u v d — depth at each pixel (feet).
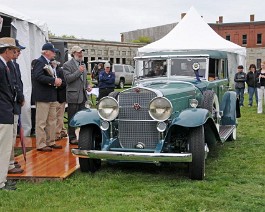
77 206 14.96
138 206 14.85
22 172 18.97
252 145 26.89
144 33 137.80
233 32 178.40
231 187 17.34
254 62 175.32
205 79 24.54
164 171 20.13
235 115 26.89
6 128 16.78
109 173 19.72
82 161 19.44
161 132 18.35
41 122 23.66
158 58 25.07
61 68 26.76
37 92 23.25
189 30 50.47
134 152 18.19
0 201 15.43
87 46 102.58
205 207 14.80
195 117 17.98
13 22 27.78
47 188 17.07
